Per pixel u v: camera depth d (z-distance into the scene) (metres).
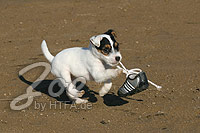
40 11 17.78
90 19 16.38
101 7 18.05
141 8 17.77
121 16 16.69
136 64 11.30
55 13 17.38
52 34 14.74
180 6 17.86
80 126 7.82
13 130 7.79
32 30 15.33
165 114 8.14
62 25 15.76
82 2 19.02
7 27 15.81
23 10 18.03
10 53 12.80
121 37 14.10
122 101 8.93
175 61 11.47
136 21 15.95
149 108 8.48
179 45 13.01
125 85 8.22
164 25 15.35
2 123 8.12
